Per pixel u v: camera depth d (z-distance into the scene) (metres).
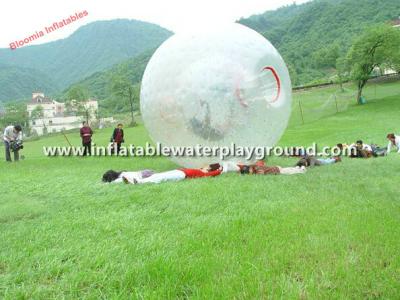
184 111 8.73
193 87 8.64
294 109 36.94
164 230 4.89
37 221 5.57
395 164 10.27
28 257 4.11
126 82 59.56
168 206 6.12
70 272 3.74
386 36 36.50
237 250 4.10
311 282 3.35
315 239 4.37
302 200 6.26
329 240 4.33
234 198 6.50
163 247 4.27
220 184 7.58
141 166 11.52
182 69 8.81
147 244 4.34
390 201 6.17
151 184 7.95
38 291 3.37
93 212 5.94
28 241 4.61
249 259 3.88
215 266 3.70
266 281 3.40
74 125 76.75
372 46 36.81
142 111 9.77
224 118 8.72
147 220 5.39
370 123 24.62
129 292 3.34
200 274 3.53
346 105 37.31
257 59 9.07
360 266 3.68
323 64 76.00
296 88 53.91
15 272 3.79
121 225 5.12
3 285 3.51
